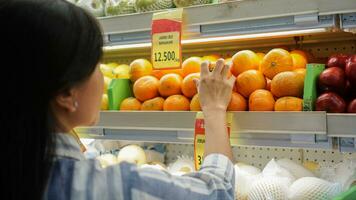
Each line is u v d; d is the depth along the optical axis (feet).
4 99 2.29
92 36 2.47
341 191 4.01
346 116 3.20
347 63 3.62
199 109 3.84
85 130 4.53
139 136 4.25
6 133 2.29
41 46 2.27
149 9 4.44
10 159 2.29
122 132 4.34
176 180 2.71
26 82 2.27
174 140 4.04
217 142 3.34
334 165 4.66
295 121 3.37
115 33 4.32
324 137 3.33
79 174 2.51
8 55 2.28
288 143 3.47
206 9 3.80
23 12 2.31
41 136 2.32
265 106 3.62
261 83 3.79
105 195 2.49
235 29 3.73
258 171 4.84
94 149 5.72
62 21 2.34
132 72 4.54
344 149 3.28
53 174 2.49
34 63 2.26
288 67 3.76
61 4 2.44
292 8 3.43
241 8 3.63
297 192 3.94
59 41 2.29
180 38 3.88
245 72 3.80
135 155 5.39
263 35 4.31
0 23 2.31
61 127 2.61
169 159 6.15
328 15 3.36
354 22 3.29
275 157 5.39
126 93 4.59
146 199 2.53
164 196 2.59
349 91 3.63
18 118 2.28
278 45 5.14
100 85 2.75
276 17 3.54
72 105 2.53
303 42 4.97
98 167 2.62
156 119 4.01
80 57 2.38
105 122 4.33
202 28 3.85
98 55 2.53
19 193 2.29
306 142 3.37
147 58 6.09
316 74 3.62
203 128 3.62
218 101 3.56
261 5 3.55
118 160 5.42
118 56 6.32
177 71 4.36
